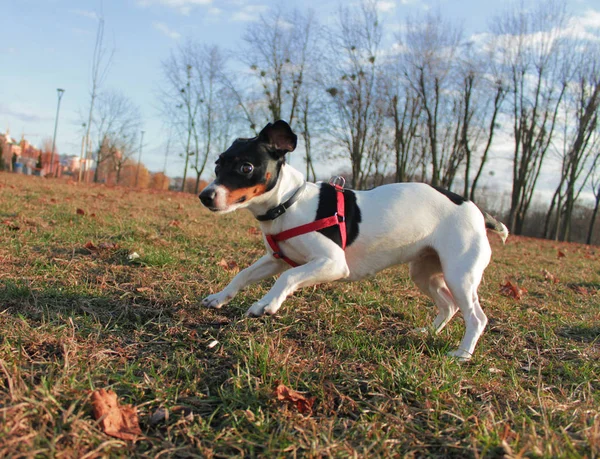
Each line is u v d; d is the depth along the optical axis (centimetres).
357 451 44
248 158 67
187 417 47
